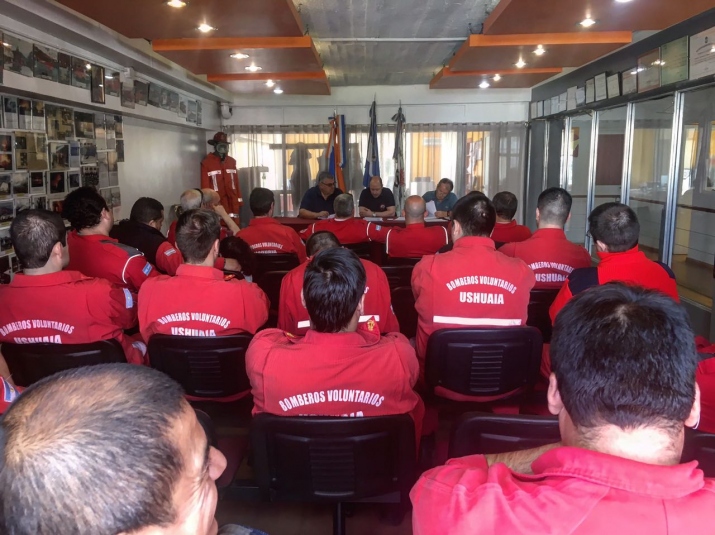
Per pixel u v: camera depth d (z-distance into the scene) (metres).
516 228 3.84
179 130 7.46
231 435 2.40
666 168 4.96
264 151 8.89
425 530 0.71
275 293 3.41
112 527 0.46
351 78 7.98
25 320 2.04
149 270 2.85
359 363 1.50
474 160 8.84
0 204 3.65
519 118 8.77
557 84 7.47
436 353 2.04
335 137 8.65
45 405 0.49
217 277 2.12
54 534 0.45
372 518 2.14
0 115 3.64
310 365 1.49
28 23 3.64
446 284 2.15
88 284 2.06
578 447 0.71
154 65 5.43
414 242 3.95
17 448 0.46
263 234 4.01
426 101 8.73
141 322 2.14
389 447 1.54
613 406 0.67
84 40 4.16
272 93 8.06
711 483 0.64
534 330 2.02
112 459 0.46
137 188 6.07
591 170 6.51
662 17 4.04
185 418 0.54
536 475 0.69
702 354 1.65
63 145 4.47
